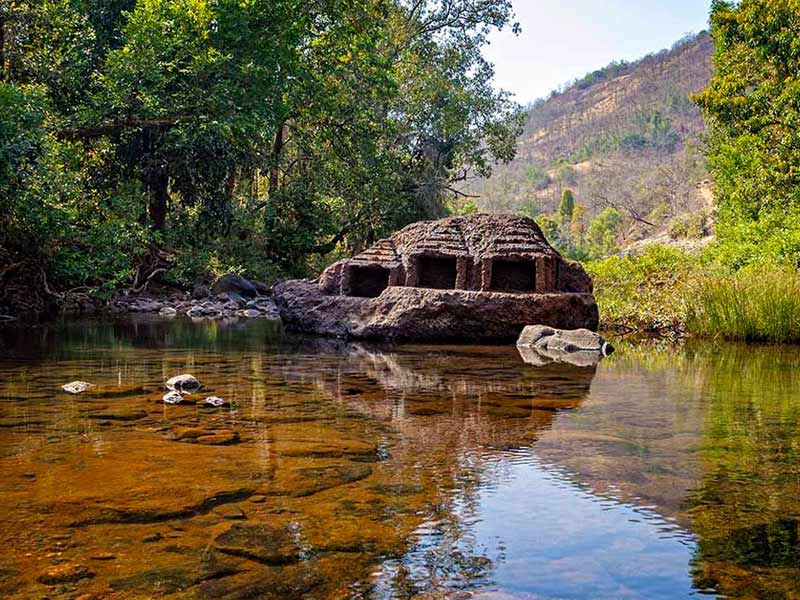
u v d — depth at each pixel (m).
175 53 16.92
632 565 1.96
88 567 1.93
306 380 5.64
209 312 14.02
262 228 21.92
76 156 15.47
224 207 19.66
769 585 1.83
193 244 19.28
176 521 2.29
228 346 8.25
